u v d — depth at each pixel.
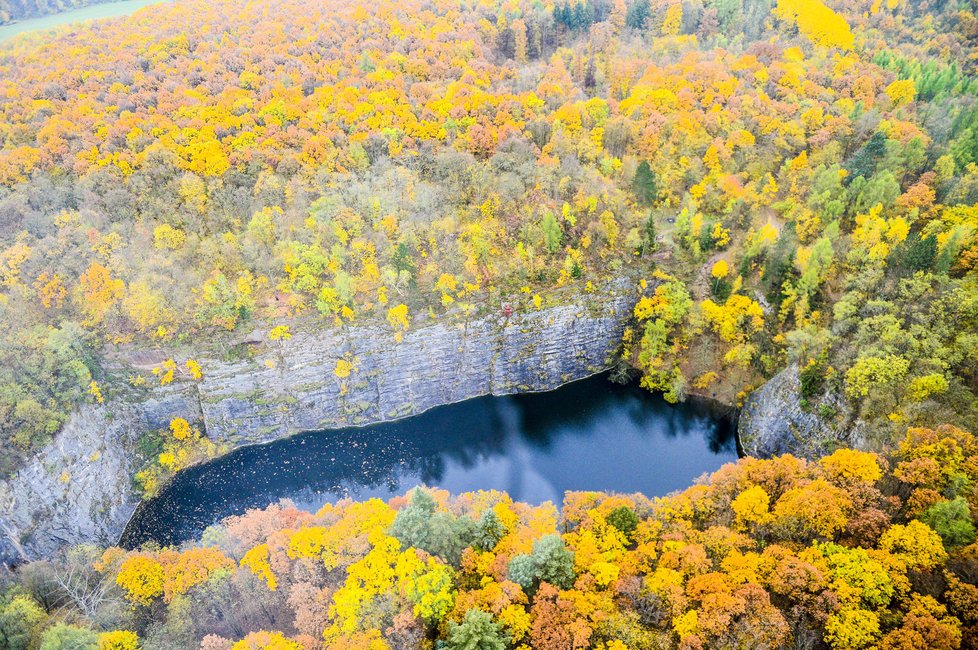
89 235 119.19
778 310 125.50
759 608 65.31
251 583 77.50
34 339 110.38
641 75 174.00
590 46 185.88
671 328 135.50
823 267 117.94
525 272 137.00
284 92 150.00
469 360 136.62
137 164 133.25
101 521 110.19
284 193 134.50
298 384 128.88
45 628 75.69
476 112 152.38
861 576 66.62
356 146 140.88
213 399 125.56
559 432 131.50
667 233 146.25
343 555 78.88
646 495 115.38
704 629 64.06
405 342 130.88
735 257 134.75
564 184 139.62
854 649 61.88
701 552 73.00
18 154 128.12
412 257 134.12
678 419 132.00
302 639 67.81
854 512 76.81
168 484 121.00
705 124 151.88
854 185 126.00
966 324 94.75
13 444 100.81
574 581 72.75
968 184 118.44
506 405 138.75
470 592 71.31
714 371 132.38
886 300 105.38
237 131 142.00
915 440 82.88
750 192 139.12
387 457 126.69
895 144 130.00
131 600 78.50
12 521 98.38
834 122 146.88
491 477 121.88
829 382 104.75
